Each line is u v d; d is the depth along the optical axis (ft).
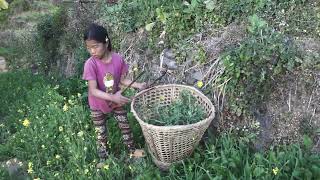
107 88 5.56
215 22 6.53
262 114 5.65
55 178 5.56
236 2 6.54
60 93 8.48
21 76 9.67
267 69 5.58
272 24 6.11
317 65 5.51
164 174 5.55
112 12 8.04
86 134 6.26
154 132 5.12
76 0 10.11
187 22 6.79
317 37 5.85
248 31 6.07
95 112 5.76
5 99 8.52
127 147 6.11
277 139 5.52
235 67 5.67
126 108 6.70
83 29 9.20
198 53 6.32
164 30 6.97
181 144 5.27
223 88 5.85
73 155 5.76
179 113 5.56
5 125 7.48
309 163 5.04
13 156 6.50
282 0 6.30
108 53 5.46
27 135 6.51
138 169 5.51
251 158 5.35
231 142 5.53
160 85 5.96
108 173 5.44
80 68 8.82
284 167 5.01
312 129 5.40
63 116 6.73
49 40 10.40
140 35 7.50
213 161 5.29
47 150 6.19
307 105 5.51
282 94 5.61
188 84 6.33
